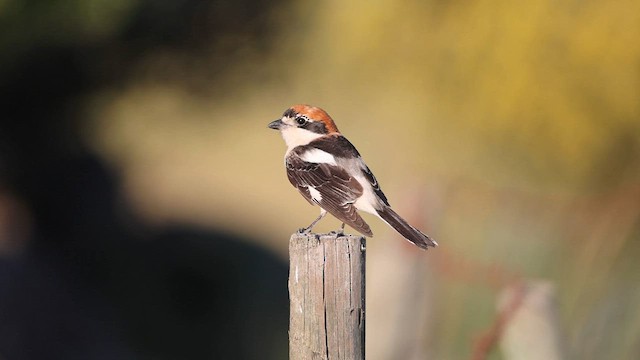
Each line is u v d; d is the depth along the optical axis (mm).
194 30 20312
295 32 19844
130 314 21422
